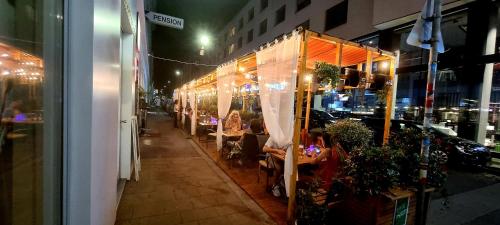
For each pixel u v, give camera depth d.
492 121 8.34
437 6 2.61
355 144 3.83
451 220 3.80
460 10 7.90
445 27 9.22
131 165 5.08
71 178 1.77
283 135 3.59
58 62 1.65
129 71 4.88
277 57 3.77
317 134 5.21
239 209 3.75
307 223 2.99
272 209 3.79
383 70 4.66
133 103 5.57
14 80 1.33
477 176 6.37
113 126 2.80
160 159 6.56
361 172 2.73
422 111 10.37
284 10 19.28
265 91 4.07
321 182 3.60
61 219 1.74
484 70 7.59
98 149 2.04
